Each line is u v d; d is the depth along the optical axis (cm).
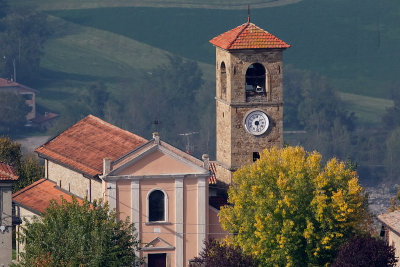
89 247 15750
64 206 16512
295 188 17275
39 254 15750
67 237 15788
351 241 17050
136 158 18025
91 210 16112
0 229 17900
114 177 17975
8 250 17962
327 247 17062
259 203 17225
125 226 17950
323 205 16988
